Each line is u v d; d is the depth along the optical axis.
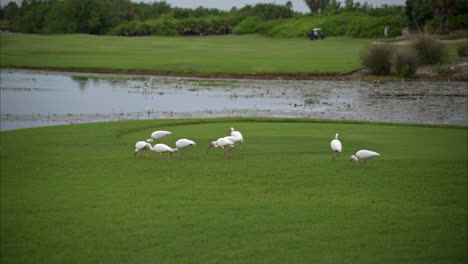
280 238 10.68
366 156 15.52
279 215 11.98
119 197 13.23
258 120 27.80
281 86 46.41
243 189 13.95
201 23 112.69
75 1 120.06
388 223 11.51
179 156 18.03
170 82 49.06
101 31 120.12
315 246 10.29
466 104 35.62
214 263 9.57
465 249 10.13
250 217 11.85
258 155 18.27
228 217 11.85
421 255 9.86
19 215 11.95
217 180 14.78
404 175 15.20
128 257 9.87
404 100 37.78
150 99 38.69
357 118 30.73
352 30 91.56
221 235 10.86
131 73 55.06
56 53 69.00
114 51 72.94
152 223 11.48
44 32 124.25
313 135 22.67
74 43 82.12
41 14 137.25
